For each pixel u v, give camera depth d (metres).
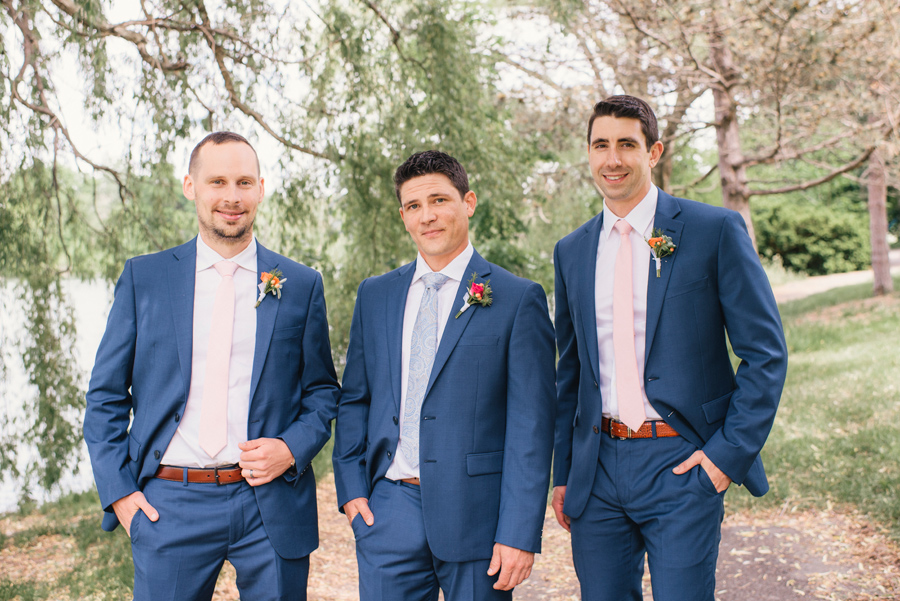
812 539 4.27
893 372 7.97
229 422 2.36
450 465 2.31
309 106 6.33
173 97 5.60
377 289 2.60
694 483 2.21
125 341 2.45
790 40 8.30
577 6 7.93
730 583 3.88
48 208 5.45
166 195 5.82
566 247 2.61
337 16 6.32
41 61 5.09
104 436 2.36
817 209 26.75
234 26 5.91
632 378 2.31
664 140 10.47
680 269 2.31
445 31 6.68
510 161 7.64
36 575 4.57
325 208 6.83
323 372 2.64
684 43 8.76
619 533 2.41
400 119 6.64
